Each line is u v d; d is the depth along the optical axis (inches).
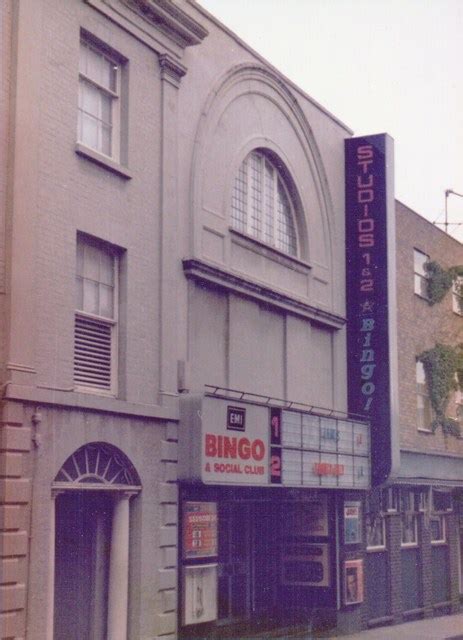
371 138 960.9
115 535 610.5
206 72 744.3
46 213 559.2
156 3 660.1
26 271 535.8
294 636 819.4
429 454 1090.7
